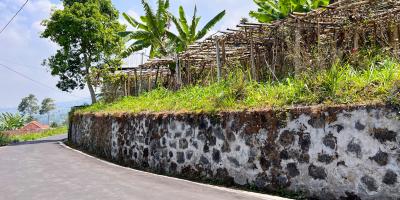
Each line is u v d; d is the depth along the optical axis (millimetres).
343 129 5488
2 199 6945
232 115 7484
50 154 15289
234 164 7375
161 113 10086
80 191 7234
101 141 14609
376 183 5066
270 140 6625
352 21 10375
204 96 9672
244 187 7082
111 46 26734
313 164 5891
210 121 8086
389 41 10445
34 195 7105
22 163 12523
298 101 6465
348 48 10609
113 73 23297
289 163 6273
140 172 9672
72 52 26156
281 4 17453
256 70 12711
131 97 18406
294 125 6223
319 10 9820
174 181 8086
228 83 9484
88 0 26859
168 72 20625
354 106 5371
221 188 7121
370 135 5152
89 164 11656
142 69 21031
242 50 14203
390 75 5496
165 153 9680
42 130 46062
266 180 6676
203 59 16484
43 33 25859
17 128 52250
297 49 9602
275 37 11242
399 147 4836
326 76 6410
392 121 4922
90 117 17031
